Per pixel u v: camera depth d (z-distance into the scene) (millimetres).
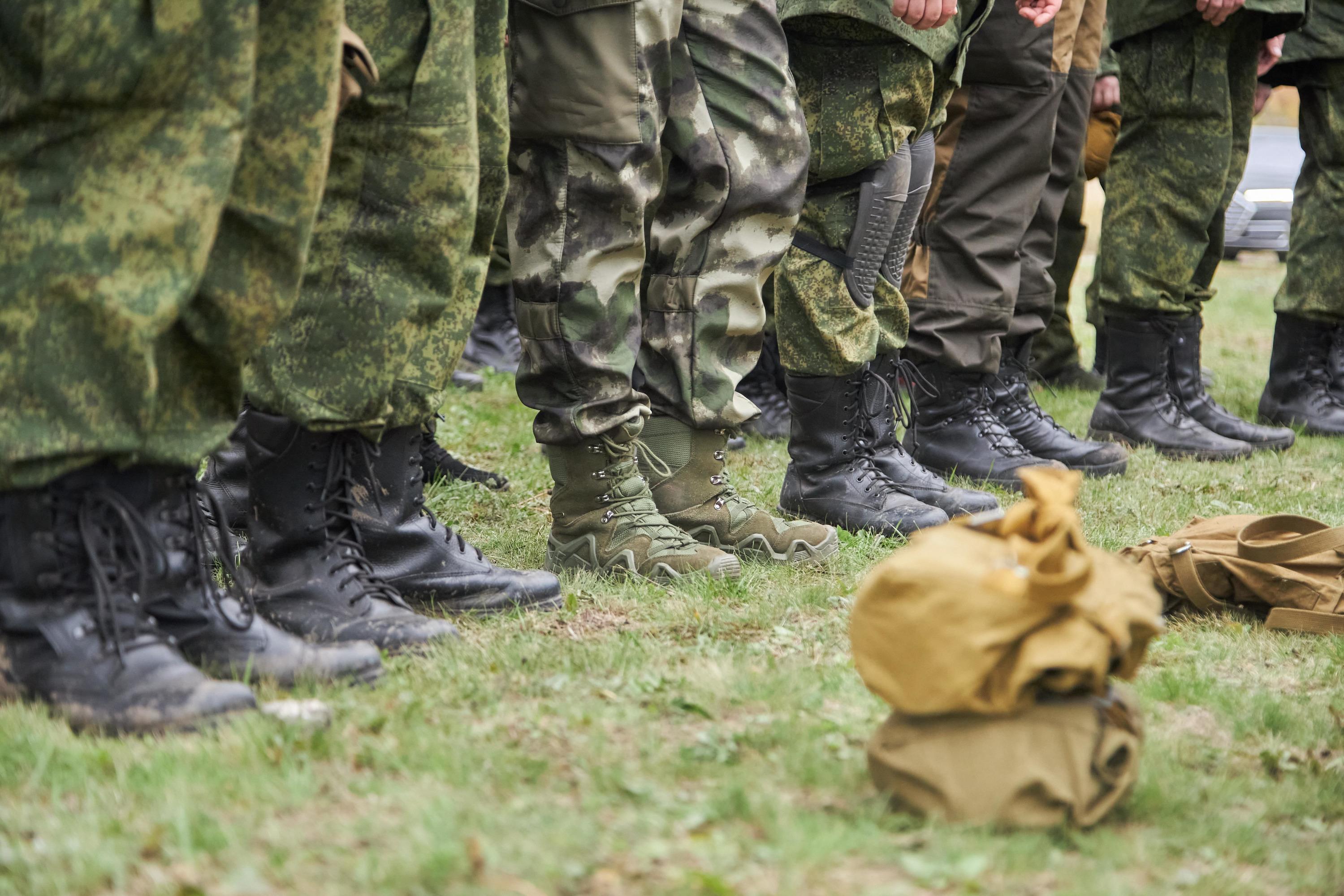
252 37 2906
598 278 4566
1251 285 19688
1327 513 6461
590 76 4395
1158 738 3242
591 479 4820
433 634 3805
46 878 2273
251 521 4016
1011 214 6898
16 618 3111
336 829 2490
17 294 2875
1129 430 8391
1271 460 8000
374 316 3809
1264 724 3445
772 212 4957
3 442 2898
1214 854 2574
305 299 3793
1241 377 11422
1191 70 7832
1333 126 8711
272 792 2643
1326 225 8789
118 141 2893
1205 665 4055
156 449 3172
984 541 2660
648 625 4266
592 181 4504
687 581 4730
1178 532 5141
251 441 3928
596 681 3557
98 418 2932
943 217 6902
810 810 2674
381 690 3402
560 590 4562
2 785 2697
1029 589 2449
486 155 4113
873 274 5816
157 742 2930
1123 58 8070
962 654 2523
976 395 7266
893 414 6277
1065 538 2457
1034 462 7168
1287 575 4609
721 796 2709
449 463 6641
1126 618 2529
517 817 2561
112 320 2859
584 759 2910
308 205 3148
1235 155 8359
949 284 6984
